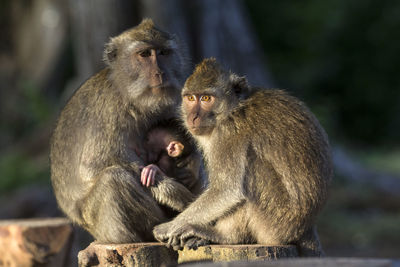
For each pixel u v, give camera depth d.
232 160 9.49
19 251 12.78
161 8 22.62
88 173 10.86
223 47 23.84
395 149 49.56
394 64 52.56
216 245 9.39
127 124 11.09
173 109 11.55
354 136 53.41
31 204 25.20
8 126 41.88
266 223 9.41
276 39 48.28
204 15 23.61
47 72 43.91
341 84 53.22
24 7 46.69
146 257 9.59
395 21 51.91
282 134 9.43
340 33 52.16
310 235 9.53
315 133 9.55
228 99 9.84
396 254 20.09
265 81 24.80
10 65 45.88
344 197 26.94
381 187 28.92
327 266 6.61
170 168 11.45
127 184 10.41
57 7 44.56
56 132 11.60
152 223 10.57
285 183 9.33
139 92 10.97
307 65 49.06
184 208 10.72
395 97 53.00
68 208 11.38
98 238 10.76
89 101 11.20
